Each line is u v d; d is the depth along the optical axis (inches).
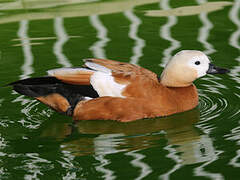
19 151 457.1
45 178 411.8
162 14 722.2
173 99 515.5
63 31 678.5
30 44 649.0
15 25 695.7
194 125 498.3
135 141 472.4
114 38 659.4
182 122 505.7
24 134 488.1
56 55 620.7
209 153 443.5
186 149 452.4
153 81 513.7
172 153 446.0
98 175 413.1
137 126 502.0
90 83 507.5
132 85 505.7
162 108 509.0
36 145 468.8
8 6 753.6
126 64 528.7
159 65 595.2
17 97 553.3
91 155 447.5
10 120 511.8
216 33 664.4
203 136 476.4
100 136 486.6
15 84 504.4
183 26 684.1
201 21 695.7
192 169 418.0
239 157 434.6
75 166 428.8
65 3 759.7
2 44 649.0
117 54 619.5
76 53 623.5
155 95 507.2
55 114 526.9
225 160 430.6
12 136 484.1
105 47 637.3
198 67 522.0
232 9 729.0
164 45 637.9
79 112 510.9
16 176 415.8
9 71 588.4
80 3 759.1
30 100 549.6
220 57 607.8
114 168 423.8
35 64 601.0
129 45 640.4
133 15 721.6
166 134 483.8
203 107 531.8
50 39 659.4
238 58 606.2
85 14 727.1
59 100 510.9
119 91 505.4
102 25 692.7
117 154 448.1
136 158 439.2
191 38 653.3
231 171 413.7
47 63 601.9
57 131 496.7
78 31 678.5
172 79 524.1
